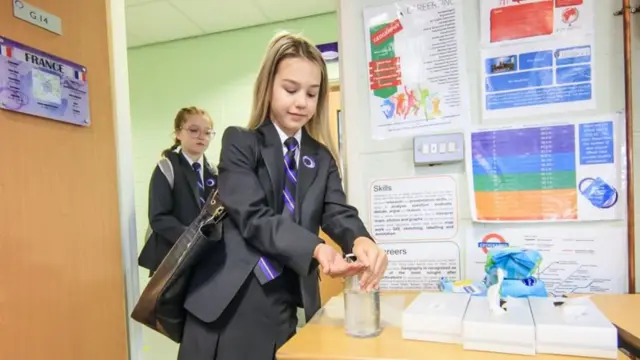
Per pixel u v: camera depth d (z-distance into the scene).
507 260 0.83
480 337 0.63
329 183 0.97
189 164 2.10
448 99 1.08
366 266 0.75
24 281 1.02
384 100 1.13
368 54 1.14
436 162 1.09
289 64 0.90
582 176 1.00
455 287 0.92
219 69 3.05
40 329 1.05
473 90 1.06
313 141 0.99
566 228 1.01
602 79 0.98
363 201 1.15
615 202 0.98
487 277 0.85
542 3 1.01
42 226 1.07
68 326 1.13
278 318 0.86
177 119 2.17
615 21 0.97
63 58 1.15
